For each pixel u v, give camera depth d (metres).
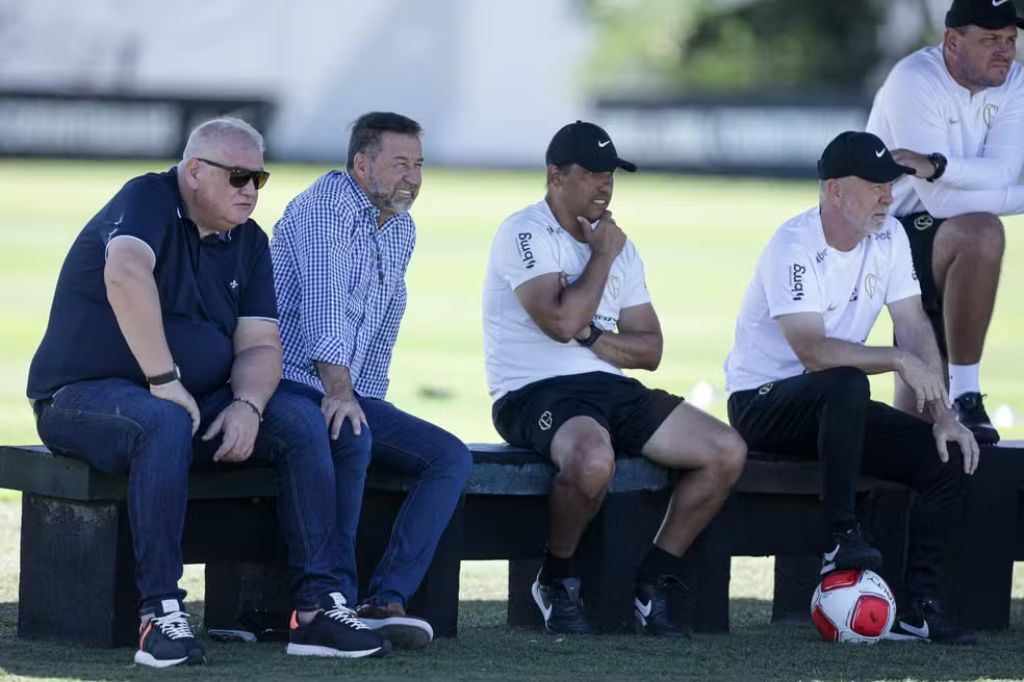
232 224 15.96
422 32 113.81
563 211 18.77
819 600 18.12
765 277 19.33
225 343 16.19
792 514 19.17
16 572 20.69
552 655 16.42
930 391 18.45
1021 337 55.03
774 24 138.88
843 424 18.03
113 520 15.55
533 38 115.00
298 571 15.80
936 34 137.50
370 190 17.67
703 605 18.61
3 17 111.25
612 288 19.12
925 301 21.95
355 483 16.23
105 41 112.06
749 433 19.42
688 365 44.94
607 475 17.41
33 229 77.56
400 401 37.16
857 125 107.06
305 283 17.19
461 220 88.50
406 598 16.45
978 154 22.02
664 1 136.00
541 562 18.77
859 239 19.28
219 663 15.04
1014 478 19.70
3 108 107.06
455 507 17.27
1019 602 22.30
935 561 18.52
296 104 112.56
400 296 18.30
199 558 16.50
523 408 18.31
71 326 15.66
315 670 14.80
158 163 107.75
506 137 115.06
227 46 112.56
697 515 18.11
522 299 18.44
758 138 109.38
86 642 15.79
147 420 14.89
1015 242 84.19
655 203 97.25
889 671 16.16
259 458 15.88
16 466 16.27
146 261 15.37
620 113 112.44
